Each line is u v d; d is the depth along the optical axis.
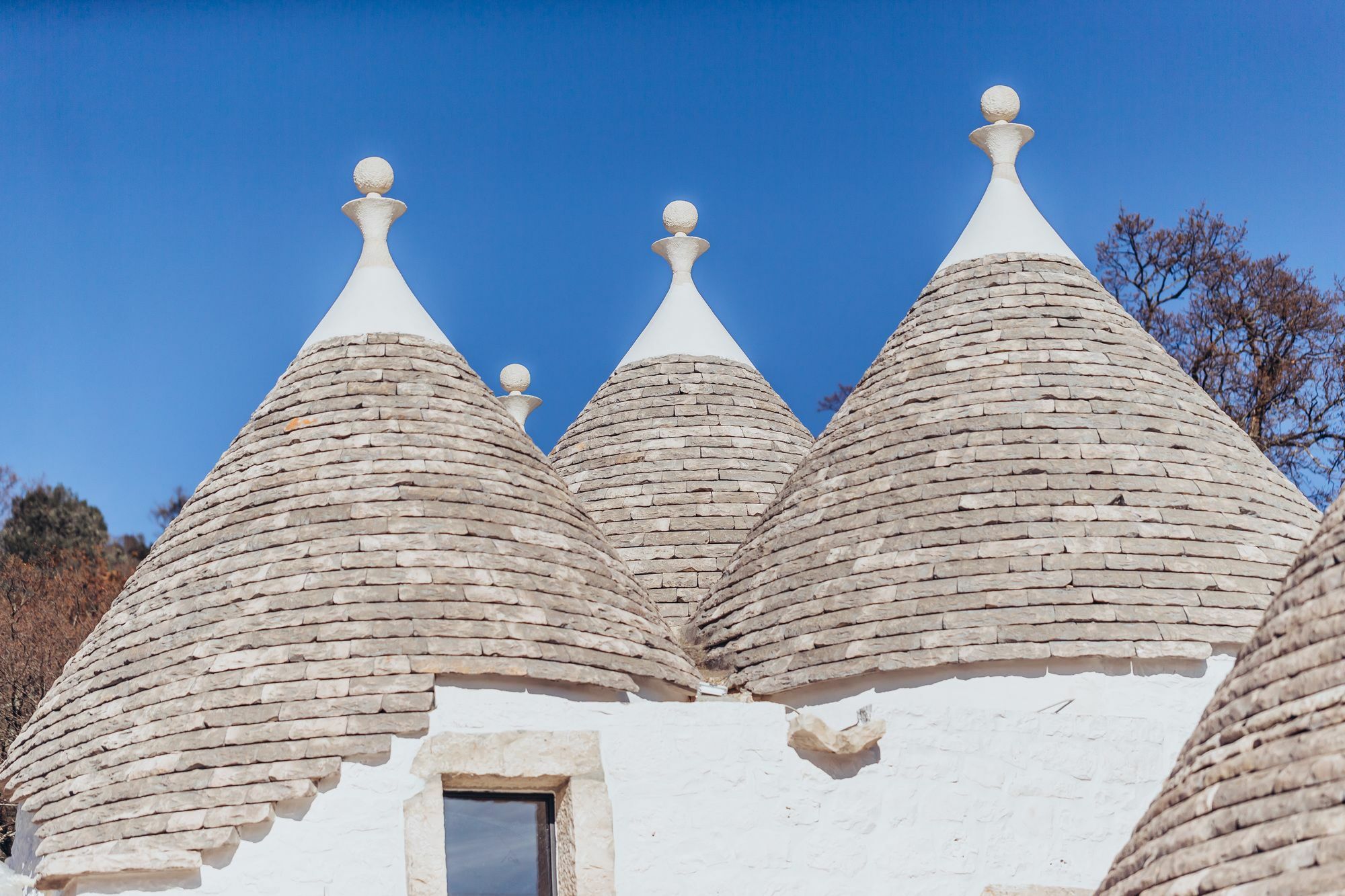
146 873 12.80
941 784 13.73
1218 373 35.12
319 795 12.98
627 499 20.00
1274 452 34.62
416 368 16.30
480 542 14.71
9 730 32.84
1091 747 13.99
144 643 14.45
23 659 34.28
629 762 13.46
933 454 16.11
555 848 13.52
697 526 19.64
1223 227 36.34
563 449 21.16
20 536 45.62
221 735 13.28
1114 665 14.52
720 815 13.42
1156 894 9.59
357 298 16.91
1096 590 14.79
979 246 17.98
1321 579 10.16
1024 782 13.84
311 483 15.09
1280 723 9.67
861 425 16.95
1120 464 15.74
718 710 13.68
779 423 21.22
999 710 14.00
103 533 48.25
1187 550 15.20
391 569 14.23
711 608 17.06
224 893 12.73
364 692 13.36
